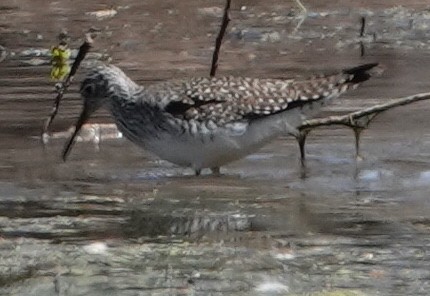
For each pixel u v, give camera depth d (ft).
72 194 41.81
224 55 68.28
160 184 43.19
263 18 78.79
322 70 63.21
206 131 43.11
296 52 69.10
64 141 50.39
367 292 31.81
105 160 47.21
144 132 44.50
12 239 36.37
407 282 32.65
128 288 32.09
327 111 52.42
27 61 66.64
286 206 40.01
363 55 67.97
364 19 74.33
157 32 74.69
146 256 34.81
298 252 35.14
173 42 71.77
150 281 32.68
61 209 39.83
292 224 37.99
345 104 53.88
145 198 41.11
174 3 82.89
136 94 44.78
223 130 43.09
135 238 36.52
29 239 36.40
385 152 47.98
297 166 46.01
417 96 47.67
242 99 43.16
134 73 63.31
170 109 43.47
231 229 37.50
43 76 62.54
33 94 58.13
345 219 38.52
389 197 41.22
